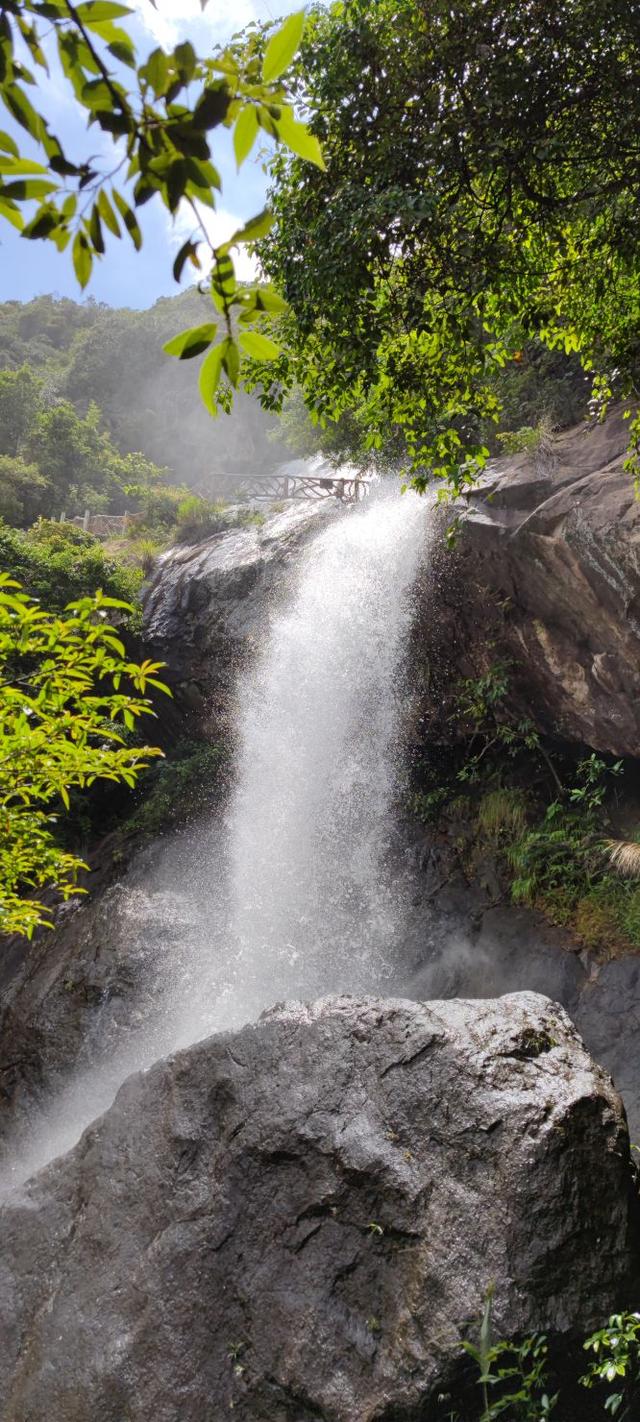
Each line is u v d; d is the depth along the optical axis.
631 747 10.07
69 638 3.78
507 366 11.87
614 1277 4.68
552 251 5.80
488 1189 4.86
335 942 11.63
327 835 12.87
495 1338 4.40
